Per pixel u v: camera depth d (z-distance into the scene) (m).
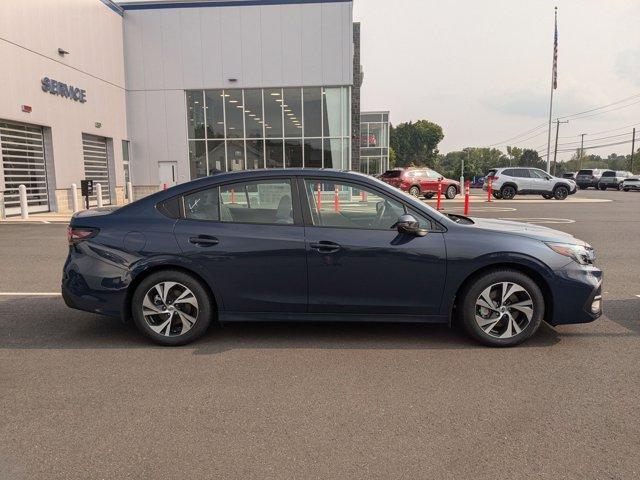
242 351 4.34
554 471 2.61
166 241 4.40
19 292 6.46
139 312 4.43
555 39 35.06
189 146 24.78
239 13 23.69
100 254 4.44
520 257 4.30
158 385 3.66
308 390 3.57
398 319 4.46
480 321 4.40
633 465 2.66
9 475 2.58
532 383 3.67
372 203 4.48
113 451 2.80
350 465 2.66
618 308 5.67
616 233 12.12
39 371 3.92
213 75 24.11
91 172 21.67
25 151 17.19
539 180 25.53
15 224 14.75
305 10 23.52
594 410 3.26
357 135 34.19
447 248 4.32
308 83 23.92
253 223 4.46
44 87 17.69
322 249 4.34
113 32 23.06
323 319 4.48
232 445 2.86
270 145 24.56
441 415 3.20
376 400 3.41
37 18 17.30
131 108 24.58
